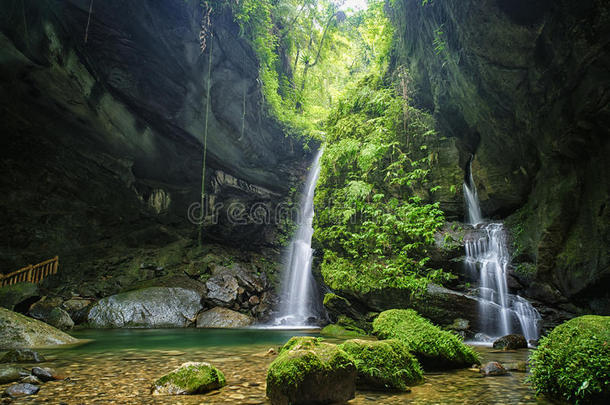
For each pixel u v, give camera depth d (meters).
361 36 17.53
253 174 15.62
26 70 9.47
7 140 10.97
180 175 14.77
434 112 9.75
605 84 5.22
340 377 3.04
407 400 3.02
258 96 13.57
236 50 11.85
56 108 10.86
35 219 11.59
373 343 3.70
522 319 6.89
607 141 5.72
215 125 12.86
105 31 9.70
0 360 4.50
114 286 12.16
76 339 6.91
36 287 10.24
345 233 9.50
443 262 8.17
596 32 4.94
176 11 9.91
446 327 7.26
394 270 7.89
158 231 14.53
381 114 10.61
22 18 8.25
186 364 3.45
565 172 6.73
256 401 2.97
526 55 6.05
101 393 3.14
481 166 8.69
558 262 6.71
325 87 19.61
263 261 16.08
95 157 12.70
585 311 6.41
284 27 16.19
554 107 6.21
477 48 6.63
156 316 10.55
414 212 8.34
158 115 11.95
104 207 13.19
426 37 8.85
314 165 16.41
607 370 2.67
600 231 5.91
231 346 6.21
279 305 13.81
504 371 4.04
